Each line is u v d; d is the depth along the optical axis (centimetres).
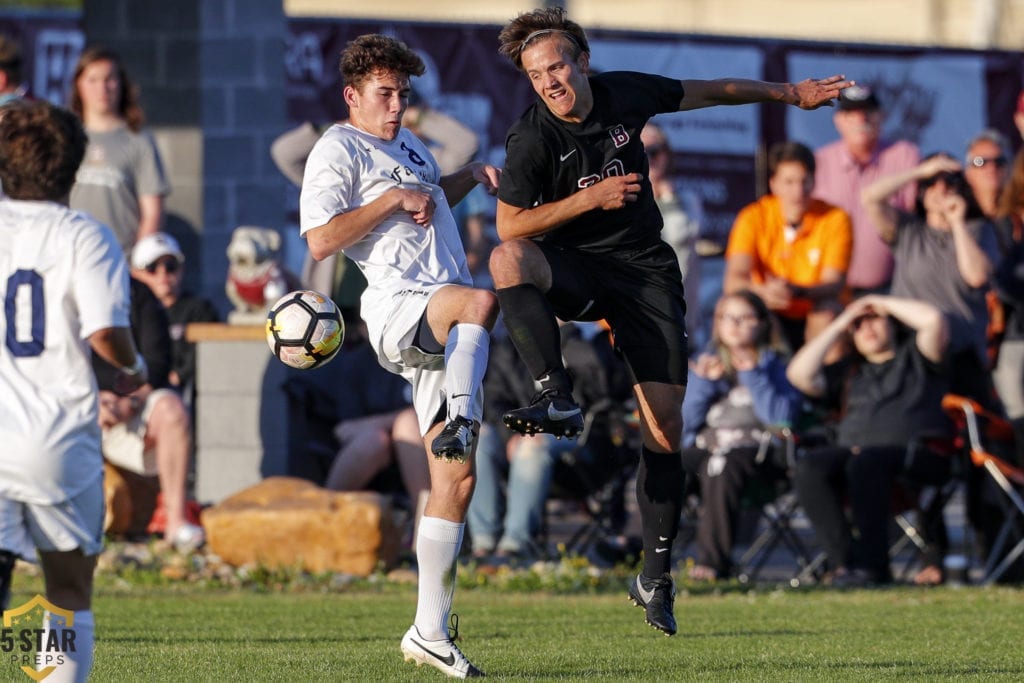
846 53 4978
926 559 3127
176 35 4156
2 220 1483
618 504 3198
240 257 3453
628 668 1825
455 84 4709
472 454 1800
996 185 3484
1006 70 5088
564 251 1886
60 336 1458
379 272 1867
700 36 4844
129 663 1847
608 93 1861
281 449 3394
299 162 3559
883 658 1939
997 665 1870
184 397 3453
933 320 3050
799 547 3191
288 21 4634
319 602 2675
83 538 1455
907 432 3042
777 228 3688
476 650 2011
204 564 3000
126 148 3581
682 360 1892
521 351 1794
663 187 3938
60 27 4725
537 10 1861
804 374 3153
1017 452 3066
